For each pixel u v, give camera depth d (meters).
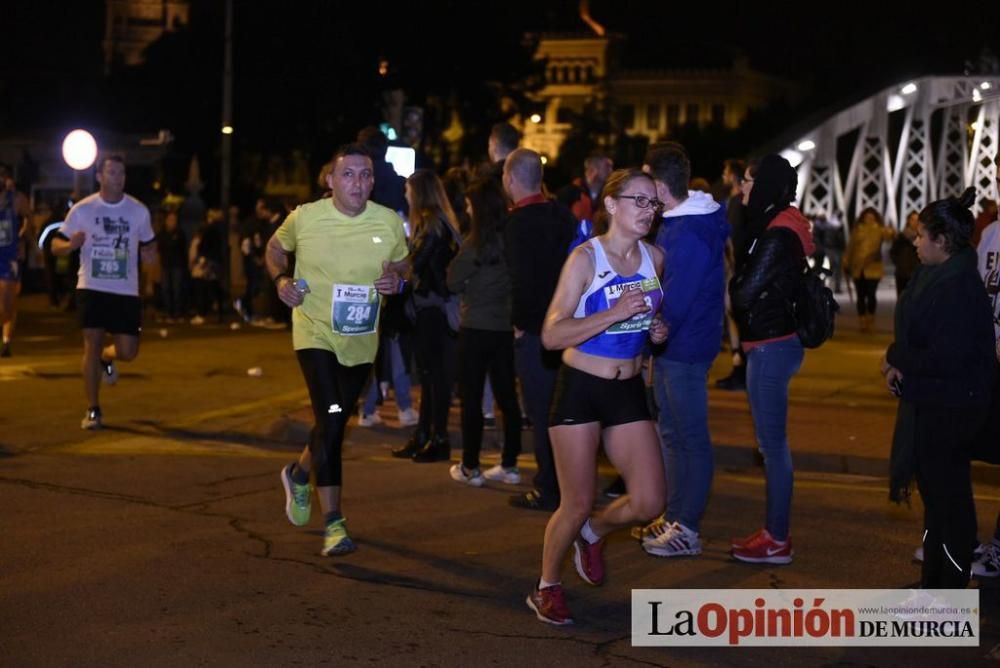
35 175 29.11
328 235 7.14
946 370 6.12
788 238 6.99
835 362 16.94
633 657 5.80
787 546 7.38
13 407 12.20
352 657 5.66
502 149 9.79
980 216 12.24
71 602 6.32
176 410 12.28
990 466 10.41
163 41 60.34
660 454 5.98
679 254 6.93
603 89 115.19
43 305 24.97
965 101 37.88
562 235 8.29
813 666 5.79
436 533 7.88
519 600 6.57
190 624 6.04
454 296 10.05
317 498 8.72
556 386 6.07
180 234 22.09
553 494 8.54
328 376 7.21
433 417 10.10
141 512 8.20
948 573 6.33
